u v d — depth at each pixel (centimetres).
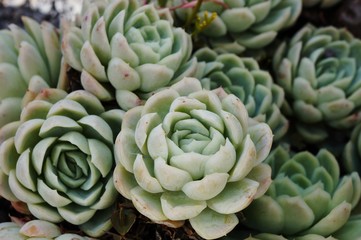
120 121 43
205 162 38
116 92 44
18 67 46
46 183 41
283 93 50
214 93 40
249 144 38
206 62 50
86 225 42
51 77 48
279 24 52
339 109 51
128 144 40
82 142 41
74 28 46
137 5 46
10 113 45
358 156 51
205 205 39
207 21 49
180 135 39
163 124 40
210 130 39
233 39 52
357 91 51
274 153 49
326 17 57
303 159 49
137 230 43
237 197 39
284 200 44
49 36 47
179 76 45
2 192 43
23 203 44
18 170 41
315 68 52
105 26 44
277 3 52
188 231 41
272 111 49
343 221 45
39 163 40
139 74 44
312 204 45
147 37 45
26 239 41
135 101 43
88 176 42
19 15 60
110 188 41
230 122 39
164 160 38
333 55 53
